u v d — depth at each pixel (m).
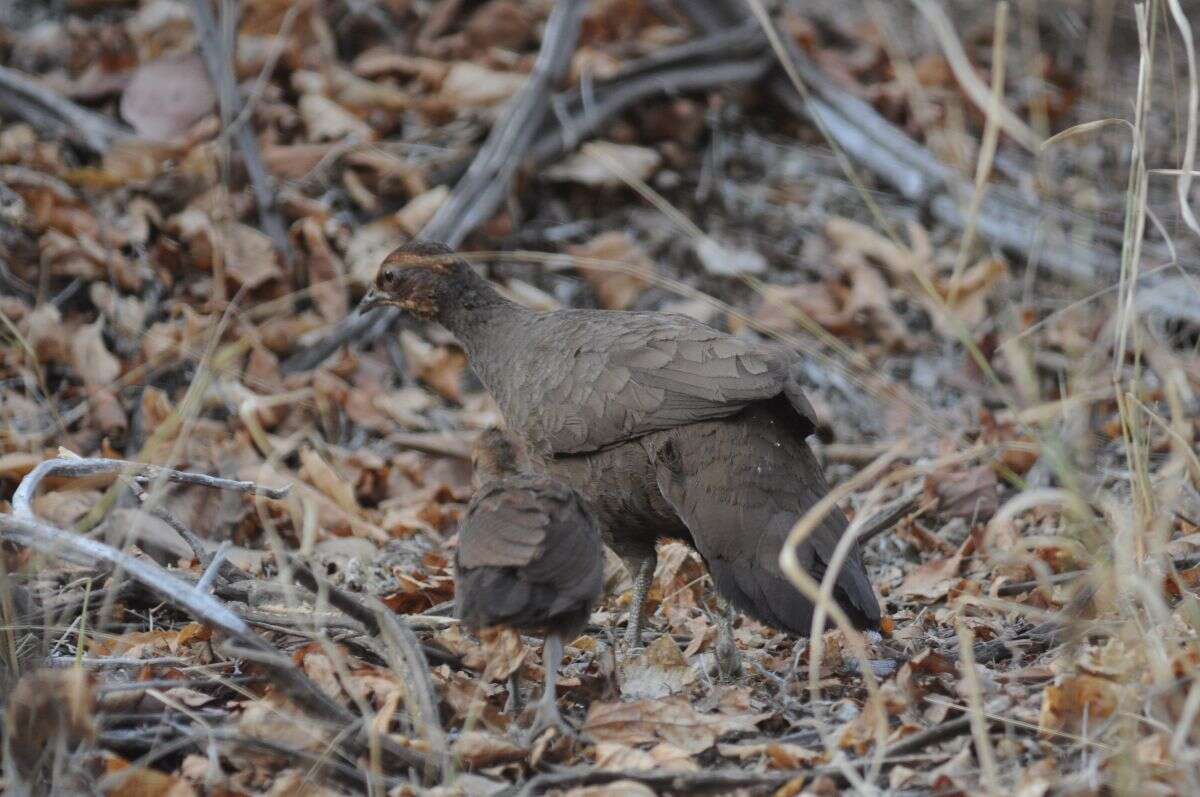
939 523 11.21
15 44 15.95
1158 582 7.93
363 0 16.52
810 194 15.45
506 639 7.45
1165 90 16.67
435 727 6.80
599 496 8.98
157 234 13.92
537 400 9.20
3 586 7.17
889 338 13.98
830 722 7.57
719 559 8.12
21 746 6.71
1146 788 6.35
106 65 15.33
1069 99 16.30
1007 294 13.80
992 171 15.45
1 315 12.07
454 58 16.22
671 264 14.74
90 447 12.13
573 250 14.55
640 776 6.68
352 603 7.35
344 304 13.72
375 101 15.37
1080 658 7.62
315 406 12.83
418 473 12.37
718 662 8.29
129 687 7.16
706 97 16.16
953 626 8.93
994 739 7.05
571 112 15.20
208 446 12.13
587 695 7.95
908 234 14.92
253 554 10.59
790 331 14.09
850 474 12.41
